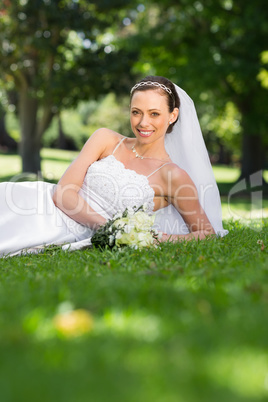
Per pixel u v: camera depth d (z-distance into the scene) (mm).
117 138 5125
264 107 21797
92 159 4988
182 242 4516
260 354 1781
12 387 1505
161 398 1439
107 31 23641
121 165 4941
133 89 4875
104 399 1434
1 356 1774
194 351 1805
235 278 2980
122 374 1604
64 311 2322
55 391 1478
